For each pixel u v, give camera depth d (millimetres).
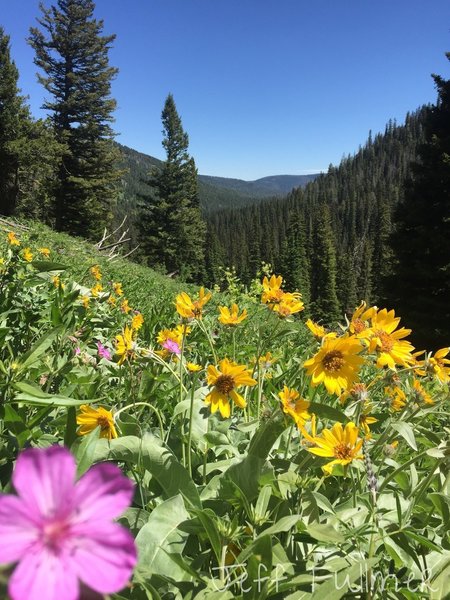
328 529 1329
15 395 1642
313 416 1672
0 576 470
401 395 2242
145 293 8969
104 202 44969
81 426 1521
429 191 24812
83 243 16484
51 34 43812
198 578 1192
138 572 1219
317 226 83875
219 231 152875
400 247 24984
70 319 2756
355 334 1944
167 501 1415
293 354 4180
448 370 2113
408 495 1797
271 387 2502
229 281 10219
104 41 44344
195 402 1981
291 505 1489
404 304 24562
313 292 82562
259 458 1541
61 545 478
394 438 1951
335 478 1946
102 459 1479
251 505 1408
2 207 37781
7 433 1648
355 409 1933
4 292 2854
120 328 3912
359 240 135375
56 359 2334
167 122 57906
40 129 37656
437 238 23094
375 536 1453
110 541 483
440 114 26078
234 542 1378
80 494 503
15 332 2674
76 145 43469
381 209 122312
